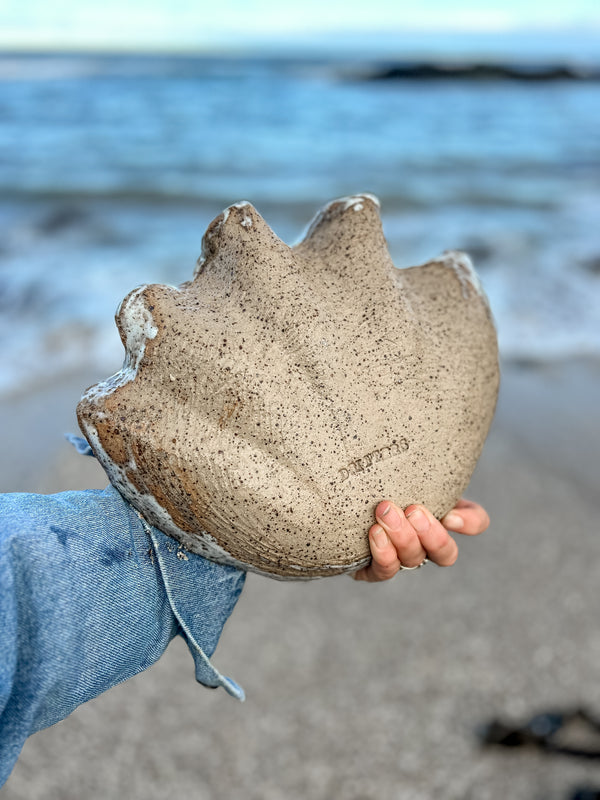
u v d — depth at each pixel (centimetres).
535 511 180
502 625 147
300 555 47
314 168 707
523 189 608
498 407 229
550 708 129
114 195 552
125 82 1597
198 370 45
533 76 1889
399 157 771
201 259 50
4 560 39
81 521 44
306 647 142
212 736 124
